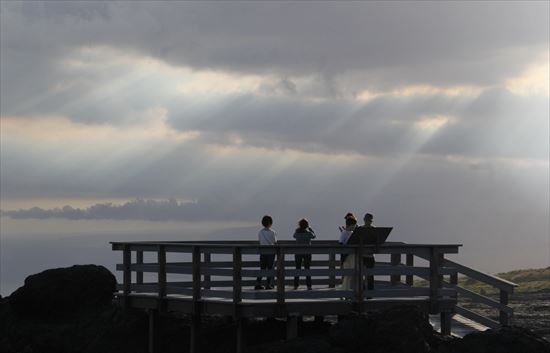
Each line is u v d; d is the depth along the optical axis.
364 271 26.47
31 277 31.91
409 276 30.52
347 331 24.44
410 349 23.89
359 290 26.19
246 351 25.38
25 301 31.38
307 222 28.30
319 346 24.20
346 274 26.19
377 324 24.48
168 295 27.92
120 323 29.97
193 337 26.78
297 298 25.59
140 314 30.23
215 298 26.75
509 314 28.44
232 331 28.44
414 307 25.14
